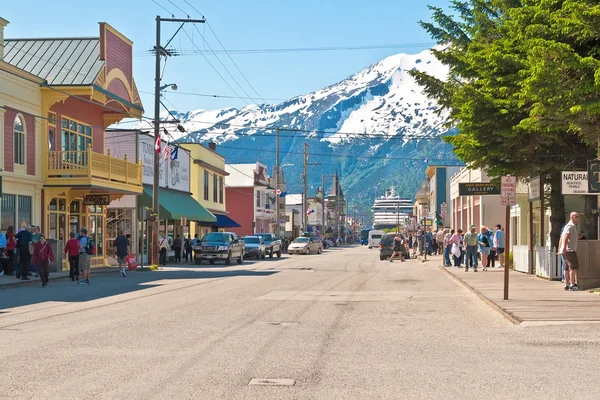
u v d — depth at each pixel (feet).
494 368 30.66
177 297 64.64
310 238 226.99
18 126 102.37
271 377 28.45
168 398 24.75
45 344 36.50
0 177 86.33
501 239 111.24
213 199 213.46
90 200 121.29
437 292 70.28
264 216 298.76
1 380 27.55
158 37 122.52
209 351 34.53
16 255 92.22
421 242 190.39
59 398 24.61
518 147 73.97
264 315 49.98
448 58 80.43
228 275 101.65
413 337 39.81
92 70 114.21
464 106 69.82
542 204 85.56
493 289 67.72
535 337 39.45
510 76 66.23
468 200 181.88
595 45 51.57
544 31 50.96
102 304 58.18
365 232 485.15
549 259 80.74
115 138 145.38
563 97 49.98
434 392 25.99
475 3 81.71
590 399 24.97
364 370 30.09
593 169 55.98
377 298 63.72
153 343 36.94
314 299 62.64
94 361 31.71
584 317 46.14
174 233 174.91
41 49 119.34
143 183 148.77
